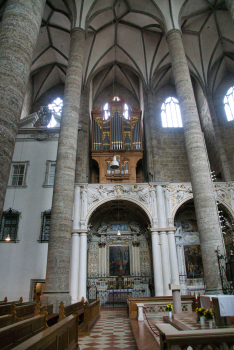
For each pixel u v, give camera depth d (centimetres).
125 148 2244
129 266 2039
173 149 2333
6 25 794
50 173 1802
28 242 1619
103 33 2177
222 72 2334
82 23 1669
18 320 690
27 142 1881
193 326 734
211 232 1152
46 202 1712
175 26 1686
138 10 1986
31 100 2497
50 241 1151
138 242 2083
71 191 1254
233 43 2112
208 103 2216
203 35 2156
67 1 1775
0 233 1639
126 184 1809
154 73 2331
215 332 358
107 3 1905
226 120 2223
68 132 1331
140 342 660
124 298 1916
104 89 2666
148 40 2247
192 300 1242
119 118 2359
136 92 2627
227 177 1952
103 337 809
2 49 755
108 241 2103
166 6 1734
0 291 1514
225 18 2019
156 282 1591
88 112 2169
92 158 2220
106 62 2409
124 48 2328
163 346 366
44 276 1541
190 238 2056
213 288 1077
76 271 1596
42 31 2150
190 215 2106
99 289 1950
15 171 1812
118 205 1986
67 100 1404
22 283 1530
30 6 856
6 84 713
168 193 1777
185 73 1491
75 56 1536
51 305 1019
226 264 1063
